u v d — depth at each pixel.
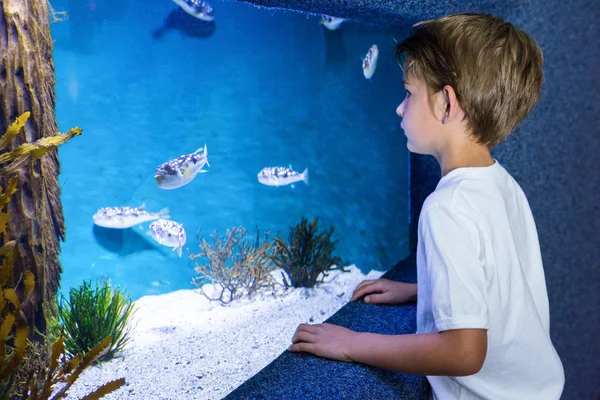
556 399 1.23
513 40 1.15
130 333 3.23
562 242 2.58
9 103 1.43
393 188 9.52
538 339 1.19
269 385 1.09
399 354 1.09
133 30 7.75
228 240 6.57
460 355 0.99
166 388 2.13
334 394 1.06
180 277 7.93
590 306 2.80
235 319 4.05
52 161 1.89
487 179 1.16
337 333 1.27
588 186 2.68
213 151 8.79
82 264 7.60
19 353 0.77
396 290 1.67
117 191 8.01
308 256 5.79
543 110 2.36
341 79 9.66
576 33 2.45
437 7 1.75
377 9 1.62
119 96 7.86
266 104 9.23
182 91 8.34
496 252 1.11
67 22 7.33
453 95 1.13
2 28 1.41
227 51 8.62
